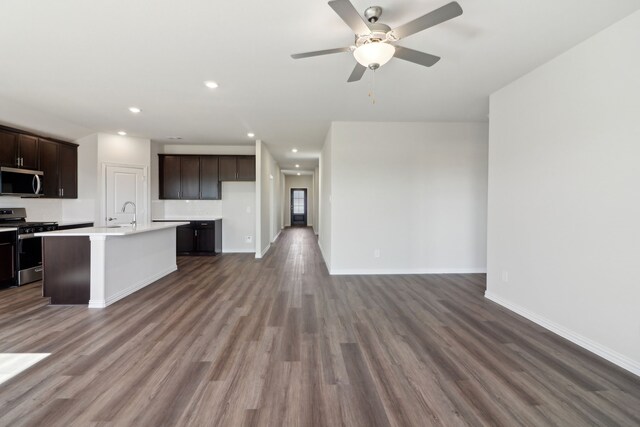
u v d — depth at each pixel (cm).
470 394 189
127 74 304
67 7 200
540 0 196
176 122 480
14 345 247
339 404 179
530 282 306
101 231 352
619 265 222
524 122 310
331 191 494
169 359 227
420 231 496
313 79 317
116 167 566
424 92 357
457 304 354
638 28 208
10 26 221
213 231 671
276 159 895
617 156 222
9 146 441
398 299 371
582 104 247
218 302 357
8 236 409
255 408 175
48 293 341
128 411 171
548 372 213
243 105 399
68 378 202
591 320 243
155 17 212
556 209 274
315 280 458
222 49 256
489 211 368
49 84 329
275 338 264
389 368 218
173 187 677
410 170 491
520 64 286
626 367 217
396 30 186
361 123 486
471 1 196
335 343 256
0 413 168
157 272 462
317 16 212
